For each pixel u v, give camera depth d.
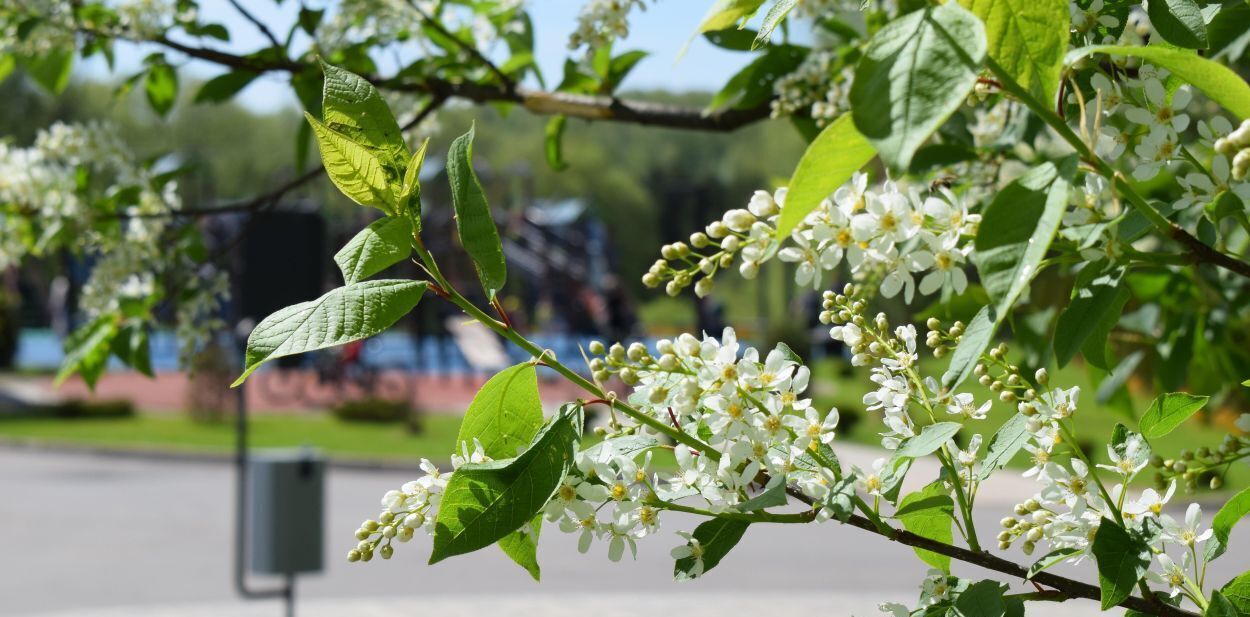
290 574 7.04
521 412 1.32
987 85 1.07
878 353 1.42
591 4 2.57
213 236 21.28
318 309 1.14
